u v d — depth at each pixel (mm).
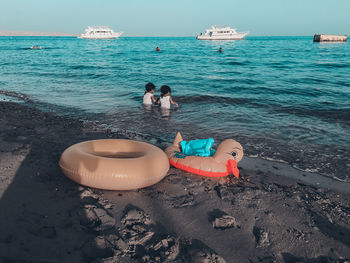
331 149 5254
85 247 2395
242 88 11719
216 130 6336
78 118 7148
